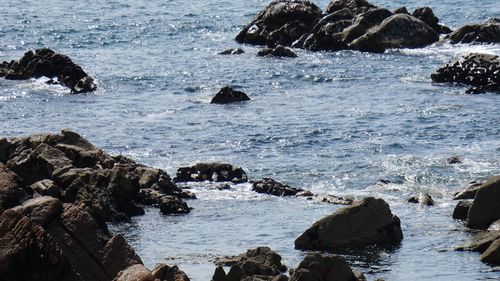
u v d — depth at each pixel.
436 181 145.00
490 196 122.12
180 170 148.50
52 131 176.38
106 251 95.00
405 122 180.62
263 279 95.25
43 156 131.12
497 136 171.12
